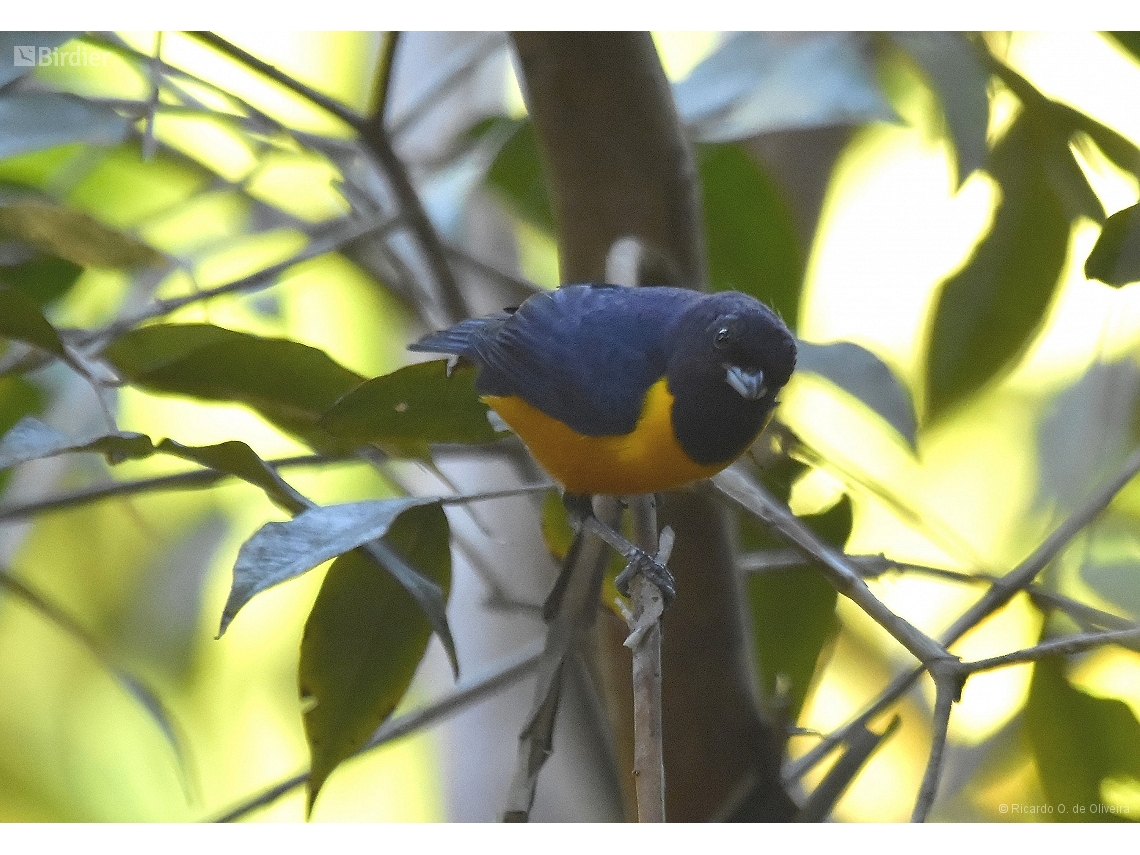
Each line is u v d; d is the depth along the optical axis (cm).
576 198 821
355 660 649
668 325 766
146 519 1231
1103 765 791
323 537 562
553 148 812
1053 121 908
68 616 746
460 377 720
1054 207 920
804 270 1078
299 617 1311
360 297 1227
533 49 779
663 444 749
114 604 1253
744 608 823
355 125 883
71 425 1003
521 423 790
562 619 640
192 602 1270
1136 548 1009
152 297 988
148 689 734
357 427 718
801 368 784
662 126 796
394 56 852
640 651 595
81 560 1238
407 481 1152
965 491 1248
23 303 620
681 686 806
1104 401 1026
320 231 1057
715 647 802
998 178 932
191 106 935
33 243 832
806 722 981
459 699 802
